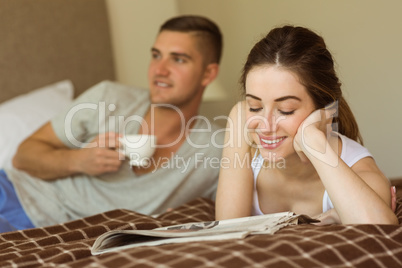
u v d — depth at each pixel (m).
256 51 1.41
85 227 1.60
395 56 2.70
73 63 3.42
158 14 3.72
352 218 1.31
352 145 1.57
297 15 3.12
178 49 2.46
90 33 3.48
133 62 3.70
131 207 2.23
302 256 1.05
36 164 2.27
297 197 1.59
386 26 2.72
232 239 1.14
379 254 1.11
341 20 2.92
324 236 1.13
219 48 2.62
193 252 1.05
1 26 3.22
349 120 1.63
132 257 1.07
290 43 1.39
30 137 2.40
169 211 1.83
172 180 2.26
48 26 3.35
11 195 2.20
